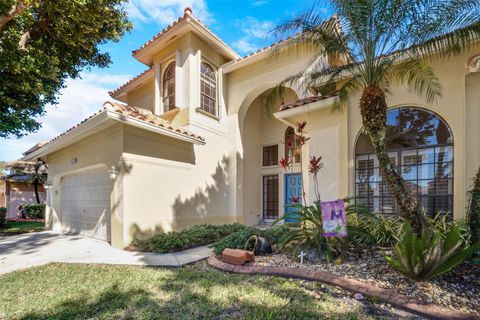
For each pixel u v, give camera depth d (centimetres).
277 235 761
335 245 589
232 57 1411
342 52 622
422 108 738
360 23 552
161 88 1326
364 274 486
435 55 638
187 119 1180
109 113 798
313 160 707
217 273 567
